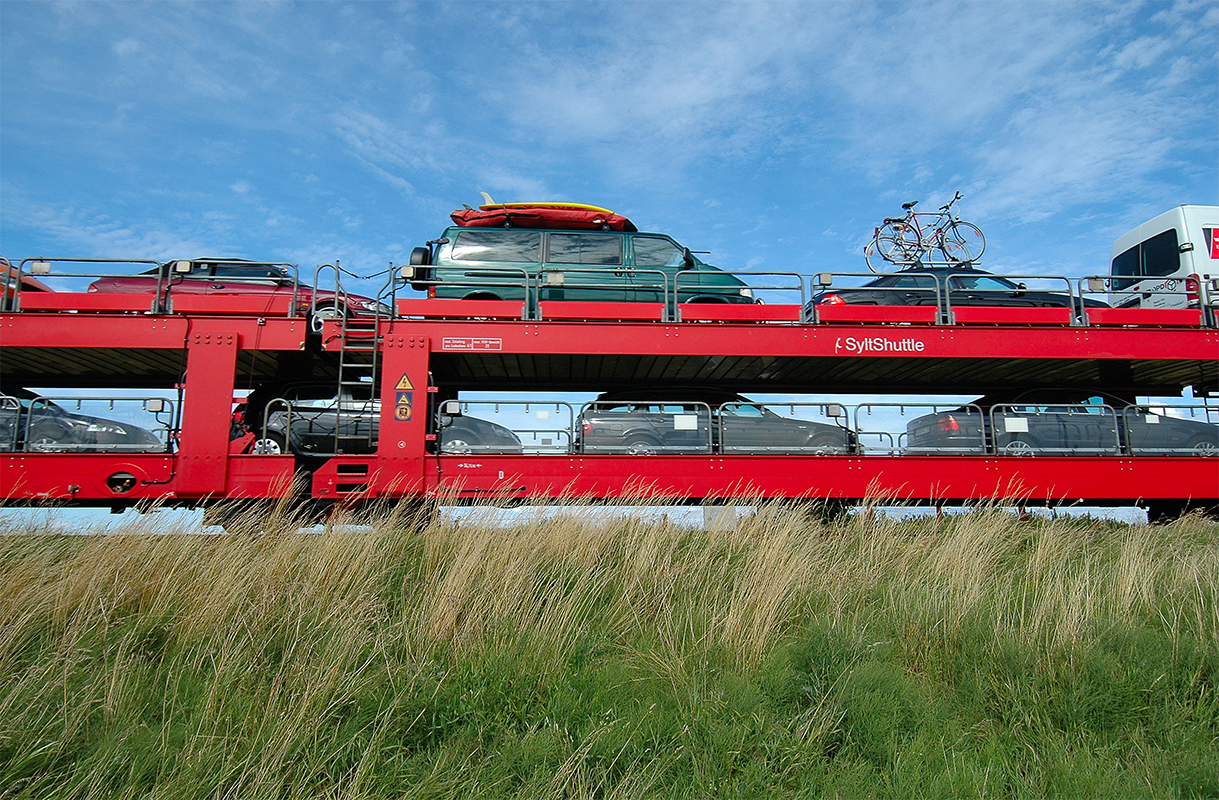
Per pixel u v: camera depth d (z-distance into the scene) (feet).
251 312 31.42
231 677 14.29
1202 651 16.26
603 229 38.32
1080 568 24.20
